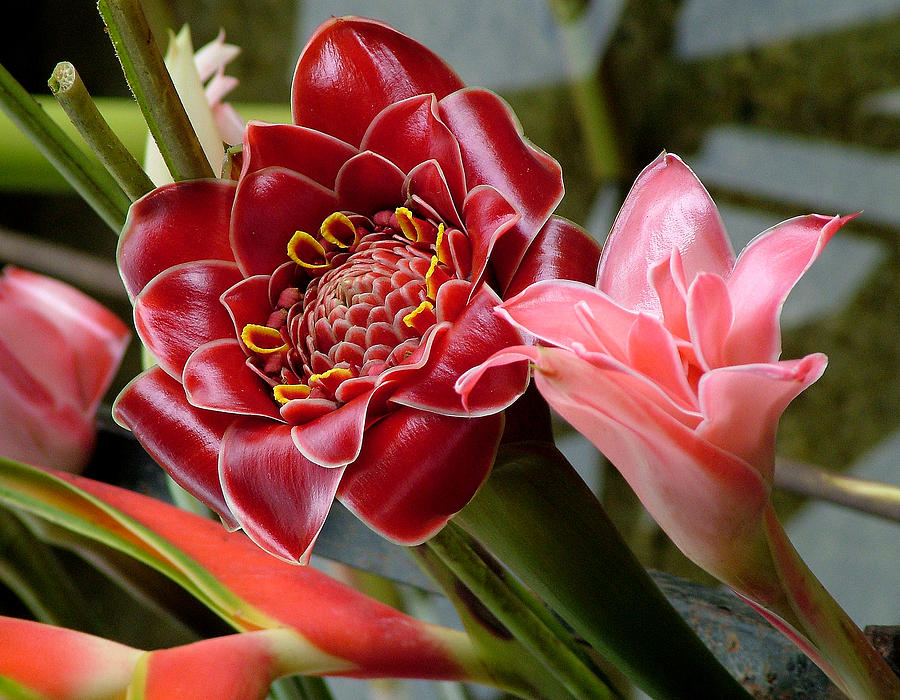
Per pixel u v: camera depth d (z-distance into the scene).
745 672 0.95
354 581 1.05
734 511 0.82
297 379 0.86
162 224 0.86
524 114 2.23
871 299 1.99
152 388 0.86
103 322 1.06
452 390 0.82
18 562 1.04
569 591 0.86
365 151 0.85
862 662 0.86
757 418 0.81
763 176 2.08
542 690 0.93
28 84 2.33
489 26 2.21
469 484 0.82
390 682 1.44
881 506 1.07
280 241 0.87
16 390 1.04
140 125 1.10
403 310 0.84
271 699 1.00
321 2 2.25
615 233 0.85
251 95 2.34
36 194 2.34
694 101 2.10
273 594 0.92
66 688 0.87
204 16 2.34
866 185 1.99
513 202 0.84
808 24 1.99
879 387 1.98
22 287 1.04
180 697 0.87
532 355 0.80
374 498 0.82
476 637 0.92
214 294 0.86
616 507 2.06
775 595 0.84
